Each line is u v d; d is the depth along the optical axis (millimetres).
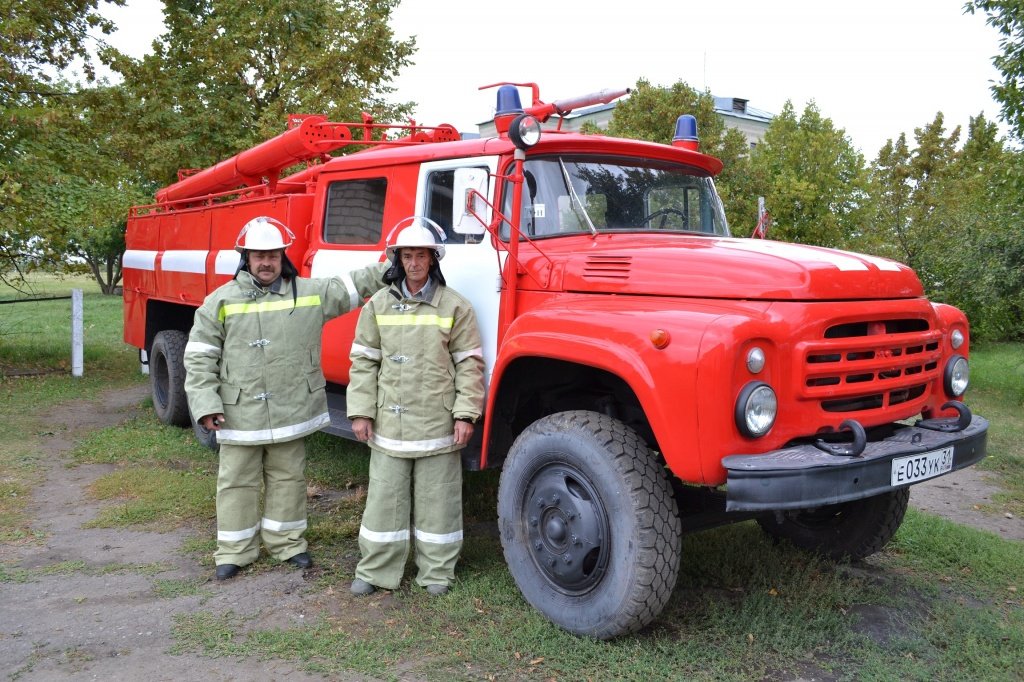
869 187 17750
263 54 14984
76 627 3641
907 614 3838
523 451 3703
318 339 4359
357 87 14570
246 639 3520
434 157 4594
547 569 3639
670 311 3289
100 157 12078
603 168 4516
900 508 4223
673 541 3305
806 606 3838
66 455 6684
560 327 3561
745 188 16031
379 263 4484
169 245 7562
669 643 3453
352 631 3604
